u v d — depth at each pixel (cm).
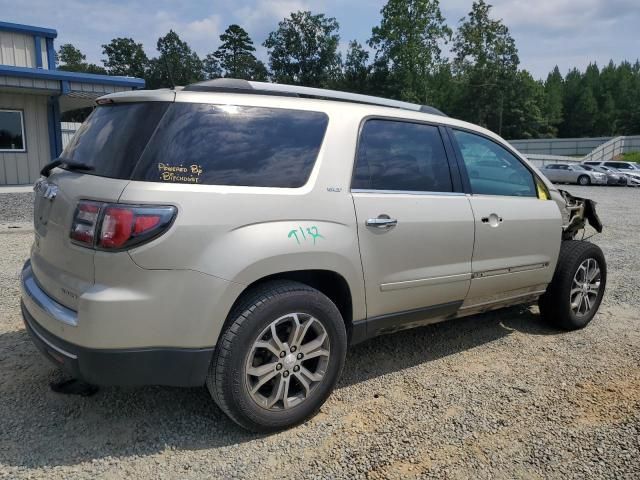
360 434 297
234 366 271
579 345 437
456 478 261
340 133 321
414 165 358
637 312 529
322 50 7781
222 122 286
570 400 340
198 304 261
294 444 286
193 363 266
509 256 407
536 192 446
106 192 259
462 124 401
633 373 382
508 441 293
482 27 6425
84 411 311
